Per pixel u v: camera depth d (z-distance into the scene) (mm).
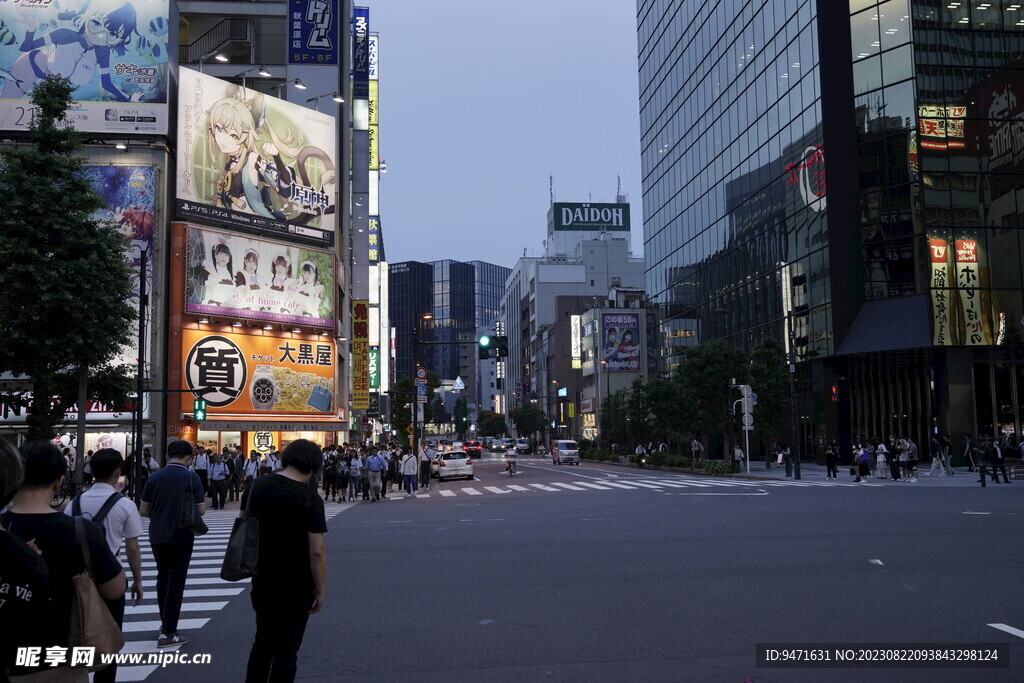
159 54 37500
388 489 35656
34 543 3639
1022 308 41469
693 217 67688
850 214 44312
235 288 40000
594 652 6852
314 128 45281
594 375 96688
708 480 37688
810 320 47219
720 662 6477
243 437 41531
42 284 18844
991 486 29234
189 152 38719
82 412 20453
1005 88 43000
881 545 13211
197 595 10305
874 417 47188
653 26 80000
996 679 5969
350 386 58656
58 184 20000
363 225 67625
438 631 7730
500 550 13617
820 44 45625
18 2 36281
